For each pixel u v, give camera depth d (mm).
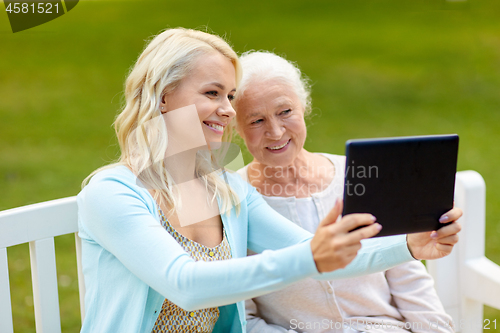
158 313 1494
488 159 5902
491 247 4066
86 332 1527
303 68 9156
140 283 1466
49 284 1693
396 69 9305
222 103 1613
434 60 9695
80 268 1756
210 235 1658
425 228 1376
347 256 1155
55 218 1692
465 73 9086
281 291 1779
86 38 10086
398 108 7789
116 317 1480
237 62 1663
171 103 1601
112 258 1519
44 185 5230
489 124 7148
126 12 11734
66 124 6973
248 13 12203
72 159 5918
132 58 9266
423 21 11812
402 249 1525
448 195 1364
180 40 1590
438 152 1334
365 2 13453
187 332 1566
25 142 6402
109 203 1423
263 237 1748
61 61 9133
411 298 1822
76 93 8008
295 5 13117
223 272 1242
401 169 1318
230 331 1695
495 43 10391
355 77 8922
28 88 8133
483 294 2031
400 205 1339
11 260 3961
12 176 5449
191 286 1253
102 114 7328
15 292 3480
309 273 1187
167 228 1553
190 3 12570
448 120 7305
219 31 10602
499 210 4688
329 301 1745
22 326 3094
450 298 2121
